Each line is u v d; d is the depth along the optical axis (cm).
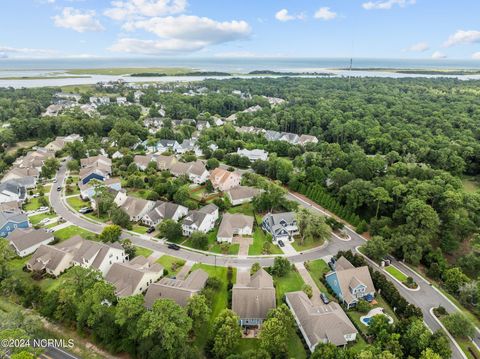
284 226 8450
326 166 11781
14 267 7025
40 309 5684
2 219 8312
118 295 5744
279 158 13425
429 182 9138
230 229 8175
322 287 6519
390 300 6019
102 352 5062
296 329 5403
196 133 18000
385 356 4334
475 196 8362
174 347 4594
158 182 10912
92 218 9150
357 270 6388
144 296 5841
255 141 16162
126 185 11256
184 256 7450
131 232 8462
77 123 17038
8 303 5953
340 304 6019
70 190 10812
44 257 6888
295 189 11238
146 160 13025
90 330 5375
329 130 16612
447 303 6184
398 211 8456
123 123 16725
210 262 7244
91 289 5181
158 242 8025
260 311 5466
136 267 6425
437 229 7712
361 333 5344
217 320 5000
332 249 7912
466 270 7144
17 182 10838
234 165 13600
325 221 8844
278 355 4675
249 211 9706
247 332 5388
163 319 4553
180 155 14812
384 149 14012
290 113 19388
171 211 9044
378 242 7300
